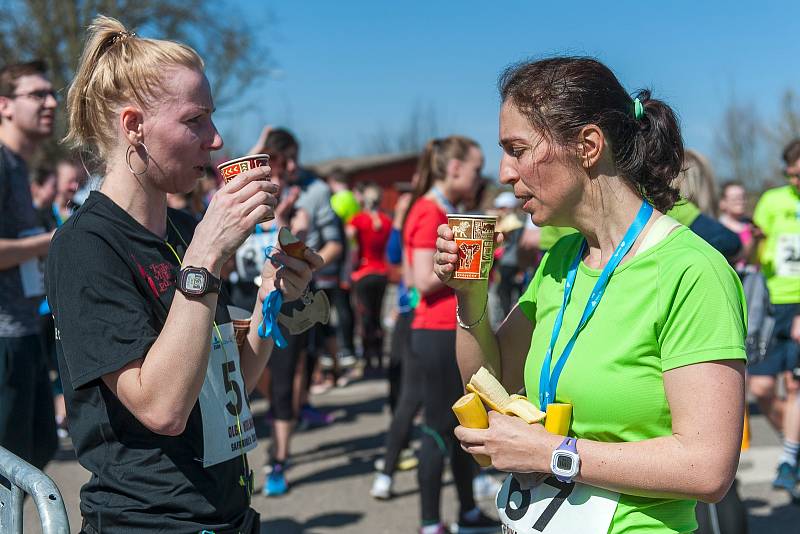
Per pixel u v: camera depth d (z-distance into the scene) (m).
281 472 4.88
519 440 1.64
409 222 4.12
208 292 1.65
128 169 1.80
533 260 5.07
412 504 4.73
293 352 4.81
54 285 1.70
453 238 1.91
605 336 1.64
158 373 1.59
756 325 4.68
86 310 1.65
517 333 2.00
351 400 7.59
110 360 1.61
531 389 1.81
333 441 6.11
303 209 4.87
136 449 1.73
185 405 1.62
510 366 2.04
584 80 1.65
